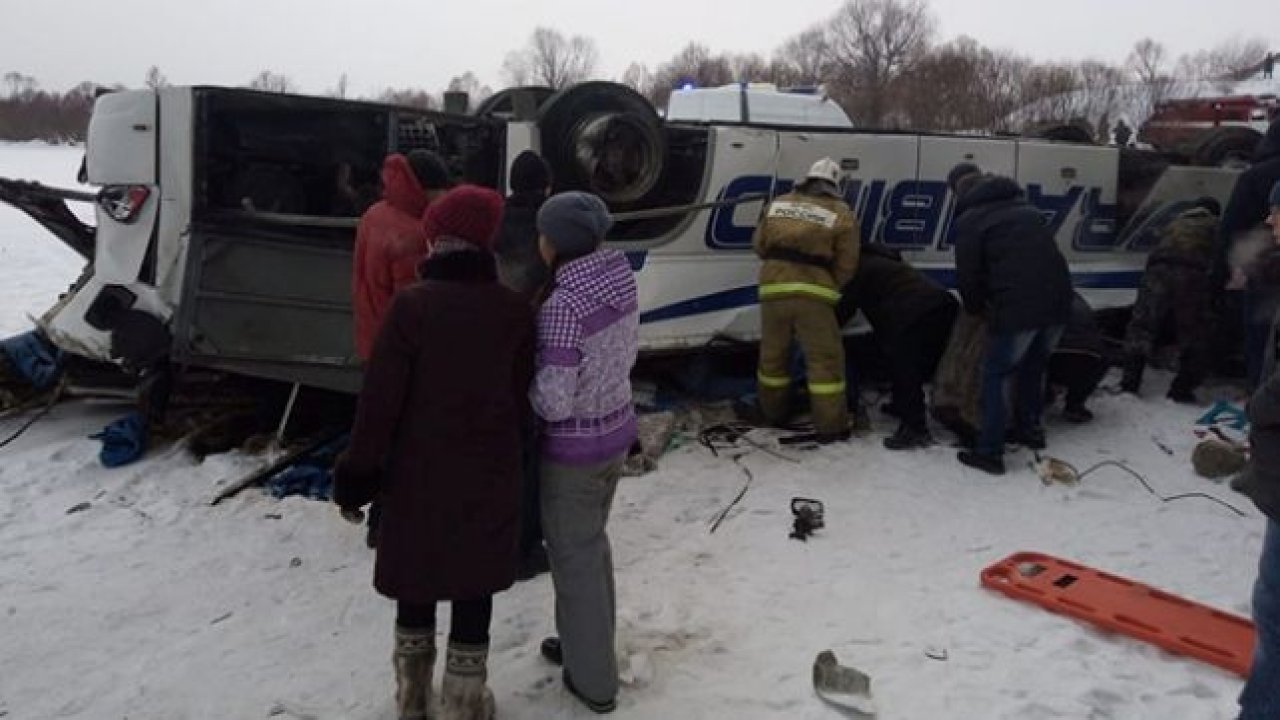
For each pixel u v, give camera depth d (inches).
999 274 225.6
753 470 230.2
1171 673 149.3
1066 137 362.0
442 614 164.6
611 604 137.7
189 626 159.3
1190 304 283.9
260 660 150.1
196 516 197.3
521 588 171.9
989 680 147.1
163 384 232.8
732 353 285.0
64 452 229.6
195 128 215.8
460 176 245.8
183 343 213.5
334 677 146.1
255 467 219.1
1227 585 178.7
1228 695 143.4
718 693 143.3
